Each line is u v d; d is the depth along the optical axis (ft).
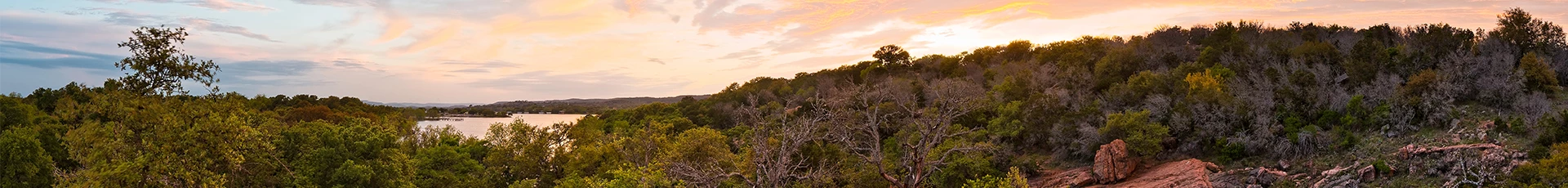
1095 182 170.91
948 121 115.55
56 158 147.84
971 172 168.45
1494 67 189.16
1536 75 184.55
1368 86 193.57
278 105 368.68
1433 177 137.39
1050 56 370.94
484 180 191.93
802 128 117.60
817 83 441.68
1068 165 191.52
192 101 95.61
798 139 115.65
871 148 123.54
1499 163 134.51
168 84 93.15
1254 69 239.91
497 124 225.35
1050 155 205.05
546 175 198.39
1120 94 229.86
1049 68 321.11
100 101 91.25
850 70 470.80
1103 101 230.07
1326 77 210.38
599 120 384.68
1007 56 446.60
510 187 177.37
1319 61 234.79
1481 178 125.39
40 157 129.90
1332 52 242.17
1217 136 181.68
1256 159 168.14
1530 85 184.96
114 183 88.99
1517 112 161.17
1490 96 172.96
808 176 122.62
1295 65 232.32
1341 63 231.91
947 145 177.78
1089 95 248.73
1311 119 184.65
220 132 96.84
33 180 127.65
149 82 91.86
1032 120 215.92
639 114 417.90
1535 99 163.53
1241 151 171.42
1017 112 224.12
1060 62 334.03
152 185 91.50
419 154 210.18
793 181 131.23
